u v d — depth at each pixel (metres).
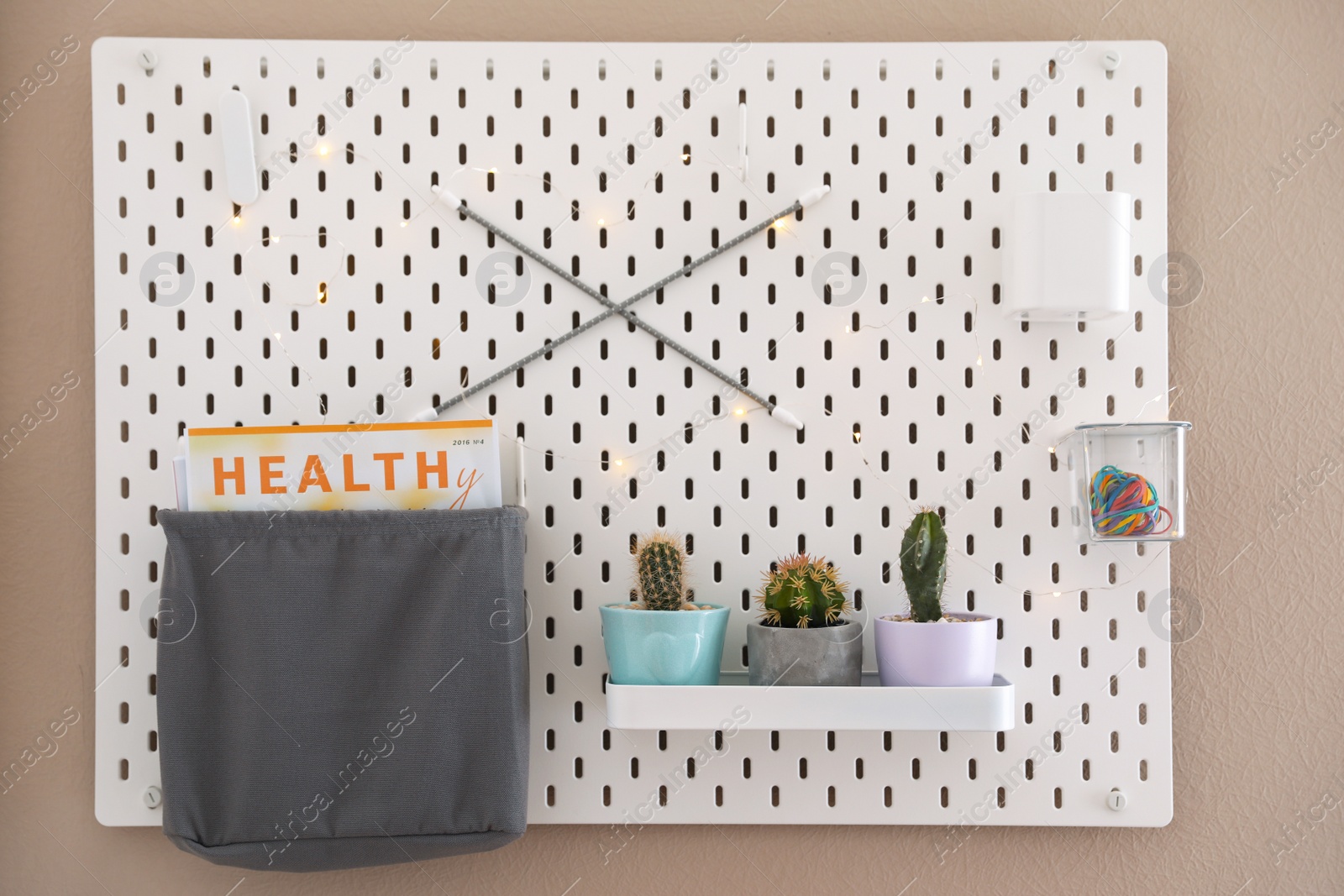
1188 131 0.87
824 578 0.77
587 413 0.85
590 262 0.85
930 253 0.85
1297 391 0.87
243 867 0.76
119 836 0.84
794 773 0.84
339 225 0.85
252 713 0.74
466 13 0.87
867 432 0.85
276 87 0.85
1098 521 0.80
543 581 0.84
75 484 0.85
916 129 0.85
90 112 0.86
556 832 0.86
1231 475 0.87
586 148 0.85
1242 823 0.85
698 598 0.84
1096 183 0.85
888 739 0.84
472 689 0.74
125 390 0.83
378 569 0.75
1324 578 0.86
